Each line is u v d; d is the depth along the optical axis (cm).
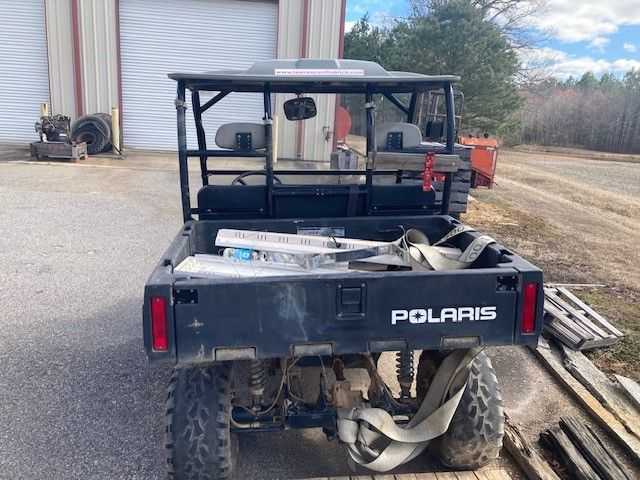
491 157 1347
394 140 359
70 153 1352
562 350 470
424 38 3089
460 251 337
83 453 327
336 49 1582
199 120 396
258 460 327
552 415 383
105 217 880
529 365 456
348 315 243
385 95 388
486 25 3112
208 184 398
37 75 1583
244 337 239
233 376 288
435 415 278
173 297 235
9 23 1548
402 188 386
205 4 1568
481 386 293
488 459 301
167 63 1595
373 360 333
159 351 236
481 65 3044
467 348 267
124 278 622
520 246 870
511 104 3244
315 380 320
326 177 387
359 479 291
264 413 292
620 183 1817
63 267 650
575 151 3575
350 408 279
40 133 1380
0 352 444
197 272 278
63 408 371
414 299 246
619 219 1173
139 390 395
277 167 400
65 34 1543
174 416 268
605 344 485
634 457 332
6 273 622
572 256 827
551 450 338
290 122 468
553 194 1485
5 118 1606
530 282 253
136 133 1625
